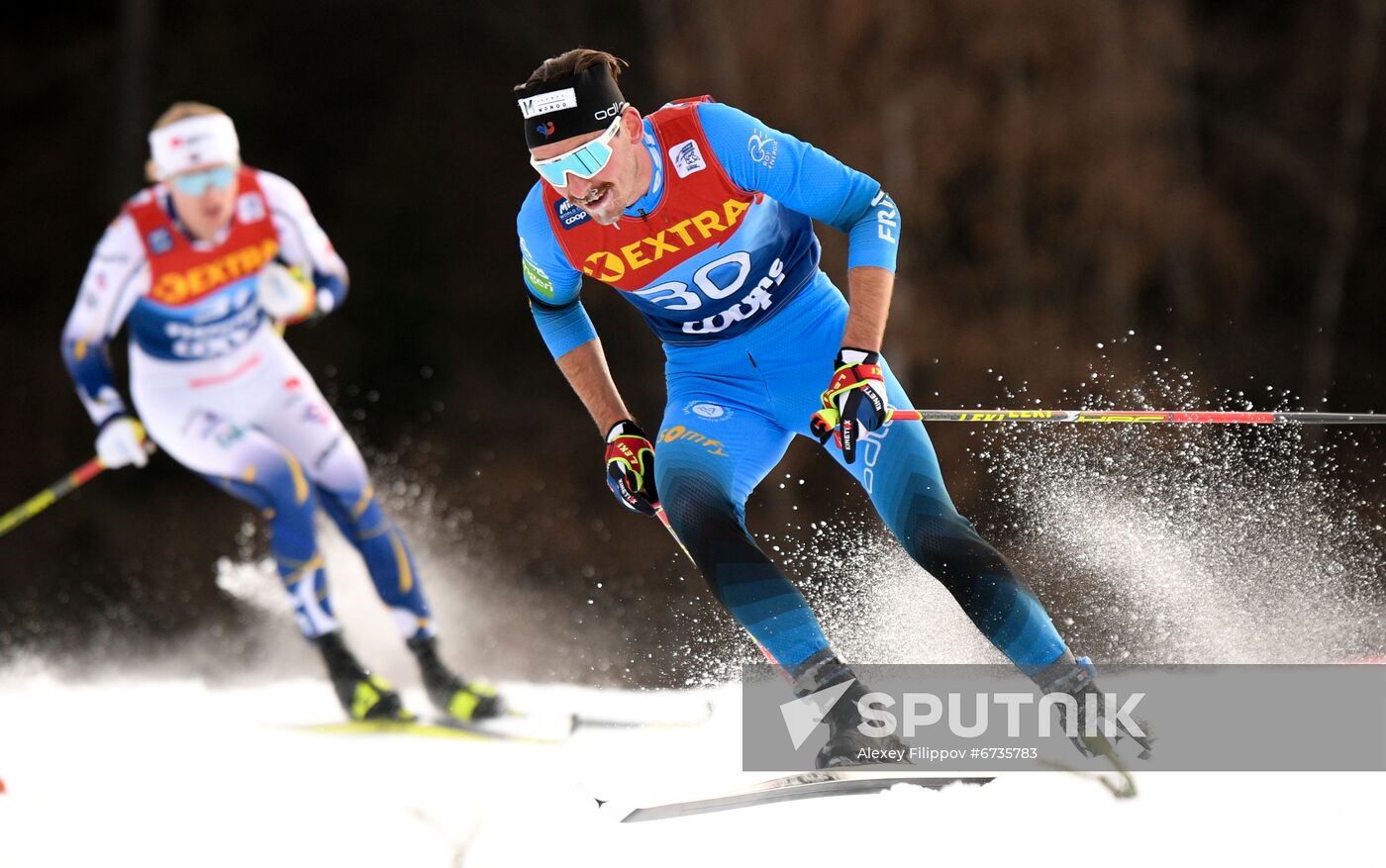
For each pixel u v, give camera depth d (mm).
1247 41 53875
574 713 14781
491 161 55688
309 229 16938
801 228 11703
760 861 8570
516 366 53844
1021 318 48250
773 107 48312
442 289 55000
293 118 56344
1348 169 52625
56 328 53688
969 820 8922
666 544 46750
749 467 11914
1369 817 8766
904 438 11188
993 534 20281
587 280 50688
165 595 48031
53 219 54750
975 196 48625
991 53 48000
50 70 55469
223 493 48875
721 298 11453
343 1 55969
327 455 16172
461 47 56062
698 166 10812
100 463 16031
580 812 9758
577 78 10219
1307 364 51375
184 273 16078
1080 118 48812
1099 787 9359
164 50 55844
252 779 11234
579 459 51312
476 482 51375
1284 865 8078
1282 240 52719
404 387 54125
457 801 10203
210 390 16438
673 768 11180
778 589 10312
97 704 15852
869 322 10625
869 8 47812
